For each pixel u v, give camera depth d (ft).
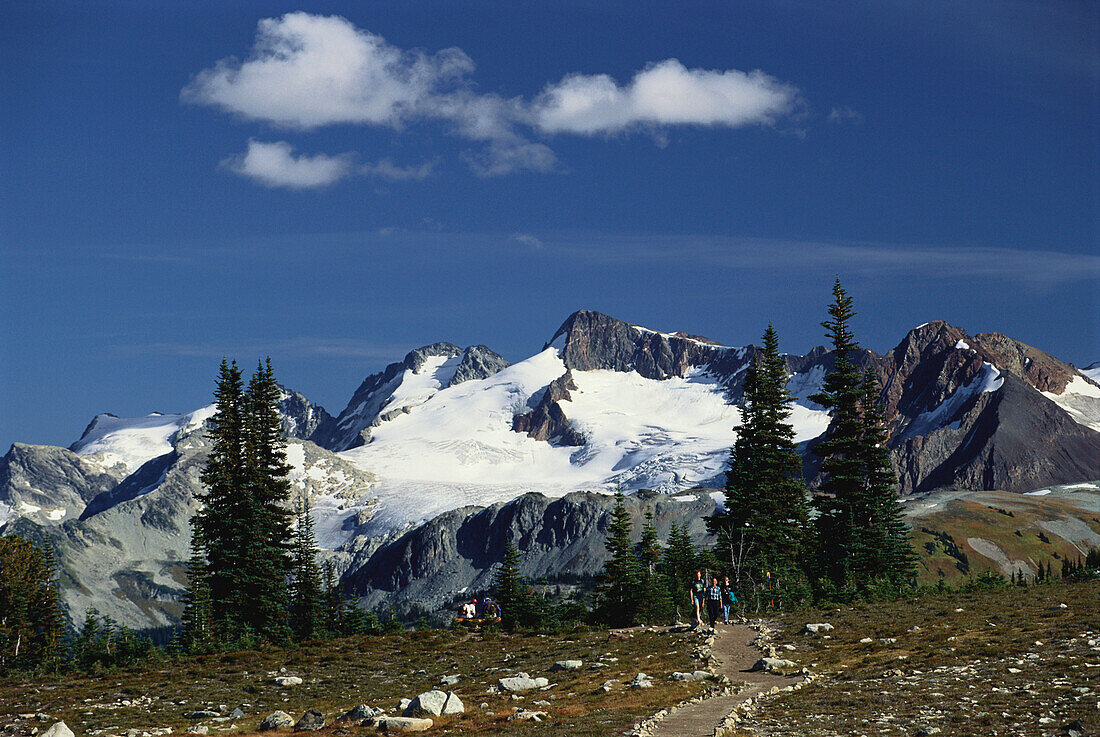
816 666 138.72
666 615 337.52
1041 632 143.33
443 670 170.40
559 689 139.74
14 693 170.60
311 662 187.21
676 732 103.55
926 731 93.50
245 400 323.37
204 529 308.19
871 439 329.52
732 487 326.03
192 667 188.03
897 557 321.52
